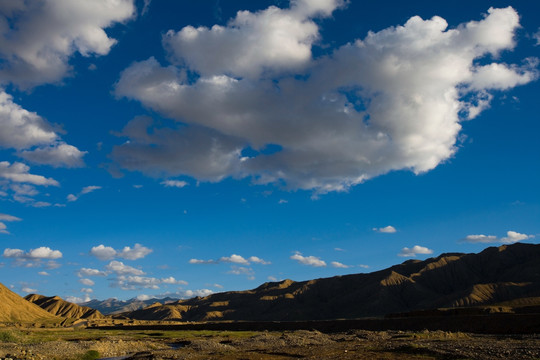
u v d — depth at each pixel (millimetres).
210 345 85188
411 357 51656
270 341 94375
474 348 57844
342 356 57062
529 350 53438
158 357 64562
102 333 152375
